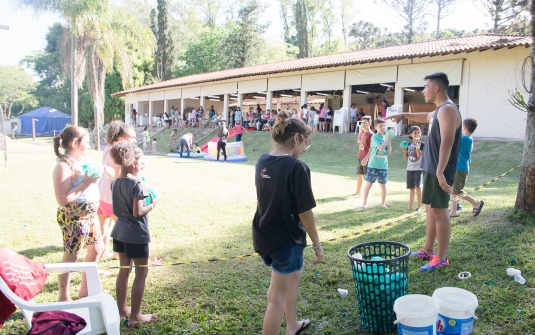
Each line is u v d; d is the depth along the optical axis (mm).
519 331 3016
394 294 3031
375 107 27859
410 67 20969
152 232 6129
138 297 3371
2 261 2582
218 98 38188
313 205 2725
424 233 5594
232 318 3465
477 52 18734
